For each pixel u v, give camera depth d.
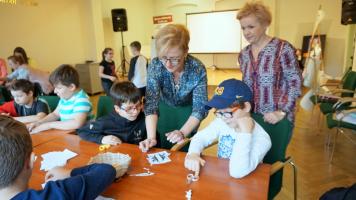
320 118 4.21
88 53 7.46
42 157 1.39
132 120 1.71
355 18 5.70
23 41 5.89
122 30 7.96
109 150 1.45
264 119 1.55
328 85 4.12
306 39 7.40
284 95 1.76
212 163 1.26
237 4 8.59
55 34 6.56
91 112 2.06
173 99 1.80
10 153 0.72
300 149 3.17
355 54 4.64
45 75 4.01
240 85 1.23
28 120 2.13
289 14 7.87
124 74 8.56
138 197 1.00
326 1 7.35
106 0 8.06
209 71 9.21
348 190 1.35
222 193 1.02
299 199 2.20
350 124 2.70
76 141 1.62
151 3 9.84
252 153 1.18
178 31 1.41
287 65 1.72
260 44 1.79
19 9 5.75
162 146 1.91
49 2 6.36
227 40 8.79
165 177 1.15
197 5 9.18
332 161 2.84
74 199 0.78
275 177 1.48
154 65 1.69
